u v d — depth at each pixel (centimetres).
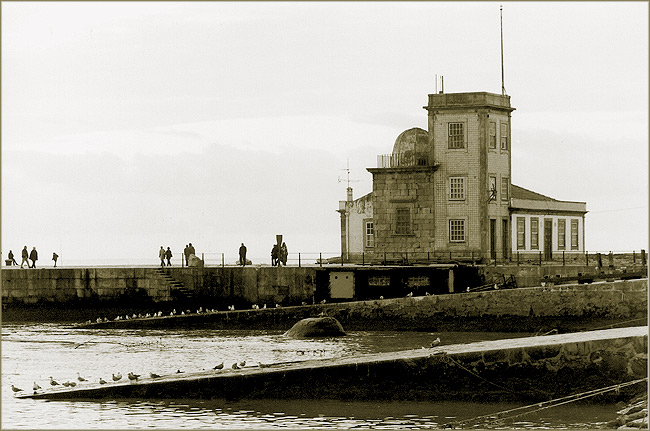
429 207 11012
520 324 8381
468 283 9875
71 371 6228
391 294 9969
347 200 12506
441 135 11000
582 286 8231
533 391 4731
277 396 4912
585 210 13088
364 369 4875
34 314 10581
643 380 4662
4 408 4825
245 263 11750
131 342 8088
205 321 9275
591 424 4347
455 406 4744
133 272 10512
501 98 11156
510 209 11350
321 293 10162
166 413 4700
